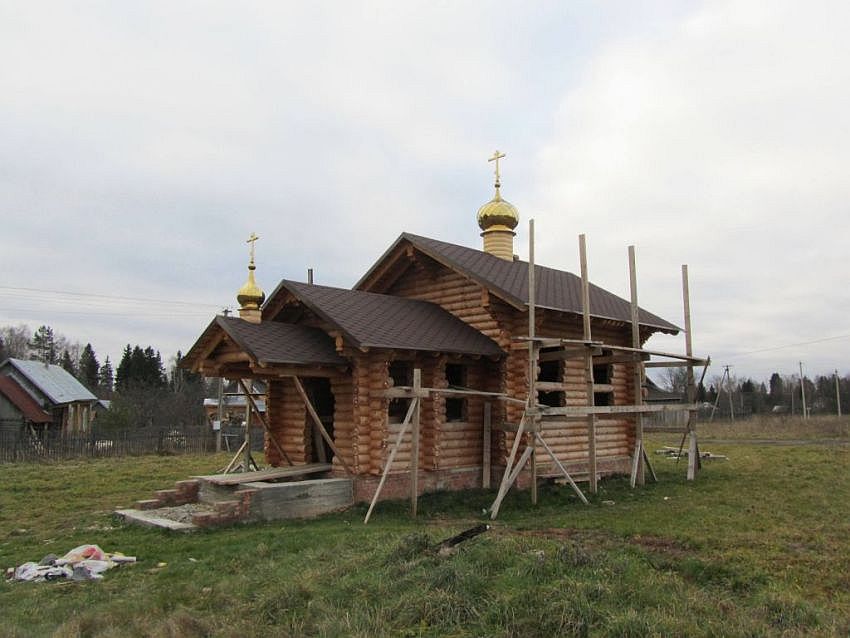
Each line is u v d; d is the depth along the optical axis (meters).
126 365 90.19
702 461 24.08
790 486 16.56
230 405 53.31
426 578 8.00
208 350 15.59
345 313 15.45
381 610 7.39
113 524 13.55
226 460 28.61
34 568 10.02
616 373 19.95
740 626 6.73
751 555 9.55
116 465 26.66
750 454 26.33
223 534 12.28
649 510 13.87
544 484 17.23
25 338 111.31
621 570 8.22
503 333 17.02
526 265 21.47
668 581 8.03
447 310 18.70
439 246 19.00
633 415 19.80
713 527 11.72
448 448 16.47
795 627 6.89
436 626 7.04
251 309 18.50
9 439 31.56
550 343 15.39
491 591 7.60
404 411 17.12
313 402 17.06
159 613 7.85
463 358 16.78
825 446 29.31
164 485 19.75
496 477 17.03
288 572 9.12
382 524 13.12
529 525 12.53
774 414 71.69
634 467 17.66
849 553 9.73
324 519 13.83
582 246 16.25
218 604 8.18
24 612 8.08
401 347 14.80
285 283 16.25
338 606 7.71
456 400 17.75
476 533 9.73
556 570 8.07
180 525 12.68
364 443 15.03
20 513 15.38
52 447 30.19
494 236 23.14
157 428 36.38
